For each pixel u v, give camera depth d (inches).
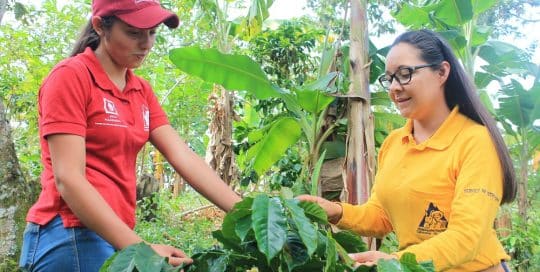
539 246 225.9
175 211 319.3
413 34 82.0
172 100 422.9
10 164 154.5
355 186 147.6
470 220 72.7
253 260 69.8
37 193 172.4
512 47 224.2
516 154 248.4
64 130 71.1
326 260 64.3
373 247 144.6
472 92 80.4
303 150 220.2
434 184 80.1
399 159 86.4
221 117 263.3
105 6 75.5
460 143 78.5
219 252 71.4
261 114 275.9
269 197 65.7
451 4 194.4
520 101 225.6
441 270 71.7
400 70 80.5
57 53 340.2
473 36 216.4
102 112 76.5
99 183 76.5
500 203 81.0
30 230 79.1
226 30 277.9
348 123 151.6
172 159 88.8
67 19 348.2
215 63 151.5
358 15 152.9
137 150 84.0
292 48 271.7
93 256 76.6
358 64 151.1
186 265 69.6
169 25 81.2
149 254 62.8
